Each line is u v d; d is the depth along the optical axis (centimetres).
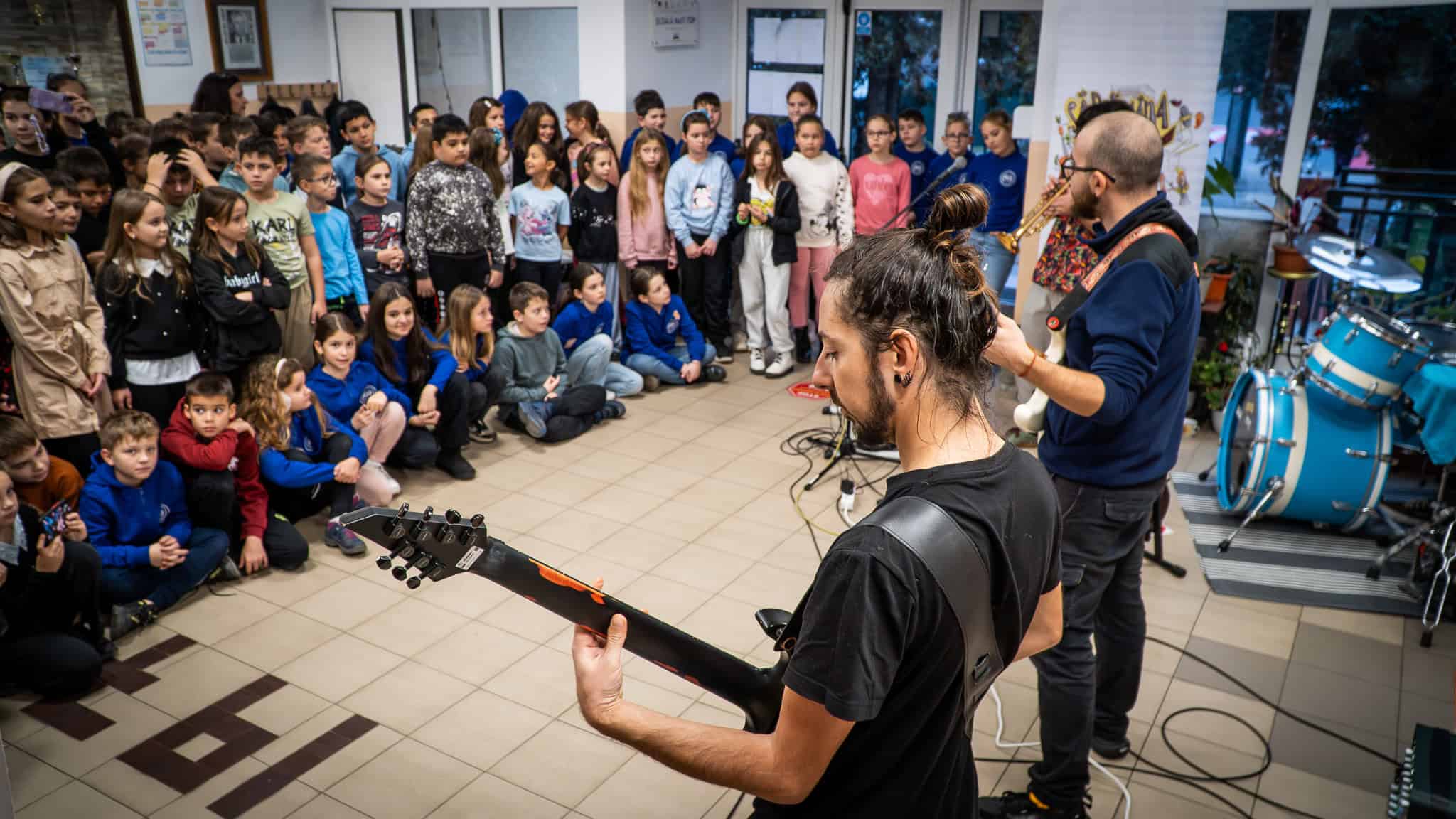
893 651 99
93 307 371
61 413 357
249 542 361
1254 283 532
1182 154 477
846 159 771
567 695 302
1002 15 692
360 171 501
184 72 797
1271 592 370
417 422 430
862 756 110
